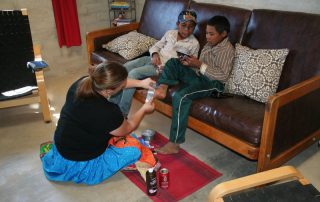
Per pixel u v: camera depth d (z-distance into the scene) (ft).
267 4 8.08
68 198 5.78
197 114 6.59
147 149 6.56
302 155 7.00
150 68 8.17
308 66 6.39
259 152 5.61
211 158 6.92
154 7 10.00
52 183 6.18
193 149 7.27
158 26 9.81
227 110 6.10
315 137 6.82
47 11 11.48
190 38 8.25
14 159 6.96
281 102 5.23
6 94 8.27
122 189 5.99
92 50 9.94
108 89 5.08
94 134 5.58
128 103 7.80
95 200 5.72
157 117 8.80
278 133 5.60
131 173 6.43
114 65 5.02
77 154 5.84
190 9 8.78
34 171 6.55
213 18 7.14
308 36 6.43
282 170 4.42
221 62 7.09
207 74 7.04
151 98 6.48
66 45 12.12
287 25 6.77
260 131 5.55
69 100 5.66
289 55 6.66
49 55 12.12
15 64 8.75
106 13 13.14
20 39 8.69
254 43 7.30
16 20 8.52
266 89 6.46
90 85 5.20
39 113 9.14
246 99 6.75
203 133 6.64
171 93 7.12
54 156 6.14
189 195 5.78
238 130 5.85
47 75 12.28
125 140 6.29
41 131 8.14
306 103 5.99
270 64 6.53
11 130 8.20
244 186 4.21
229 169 6.54
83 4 12.30
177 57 7.84
